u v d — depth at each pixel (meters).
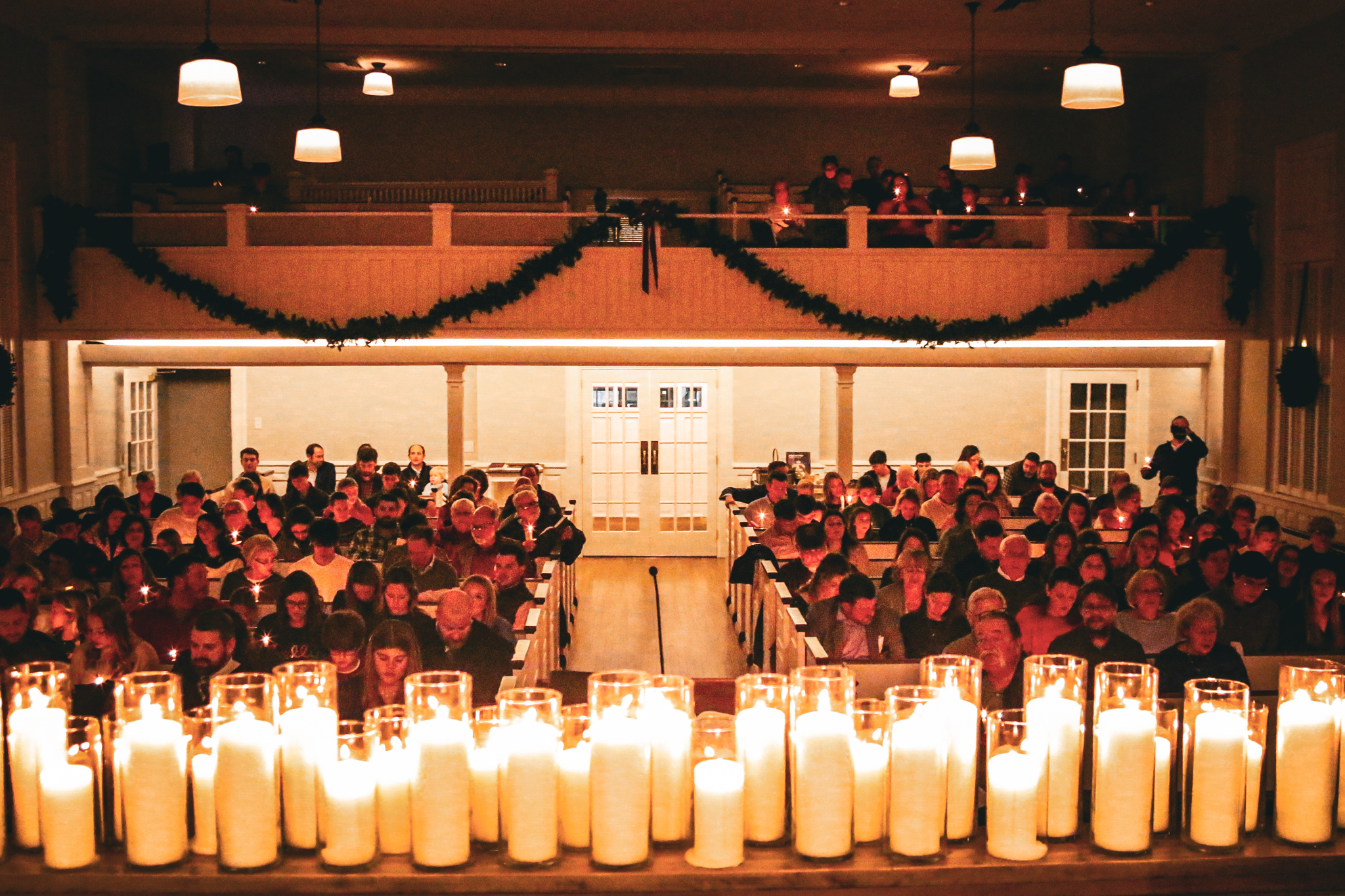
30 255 11.88
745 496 13.11
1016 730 2.33
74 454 13.01
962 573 7.84
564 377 16.50
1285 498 11.95
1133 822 2.32
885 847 2.35
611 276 11.72
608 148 15.86
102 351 12.98
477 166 15.90
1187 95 14.09
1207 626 5.02
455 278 11.69
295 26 12.41
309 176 15.87
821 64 13.84
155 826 2.28
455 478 13.07
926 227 12.23
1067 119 16.02
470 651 5.82
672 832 2.38
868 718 2.36
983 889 2.28
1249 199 12.25
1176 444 12.45
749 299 11.76
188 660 5.00
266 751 2.28
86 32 12.30
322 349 12.81
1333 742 2.37
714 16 12.08
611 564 15.89
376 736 2.33
